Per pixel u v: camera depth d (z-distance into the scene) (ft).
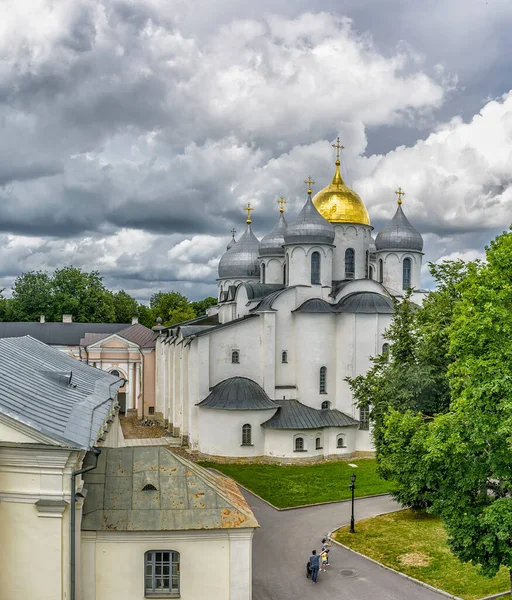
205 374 199.93
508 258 98.37
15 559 73.26
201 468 99.19
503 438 83.20
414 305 160.35
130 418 284.20
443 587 103.40
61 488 73.00
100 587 80.43
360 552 120.47
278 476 177.06
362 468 185.98
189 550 81.82
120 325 336.08
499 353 86.63
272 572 111.65
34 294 379.35
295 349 206.08
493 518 80.02
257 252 276.21
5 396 77.71
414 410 136.46
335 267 224.33
